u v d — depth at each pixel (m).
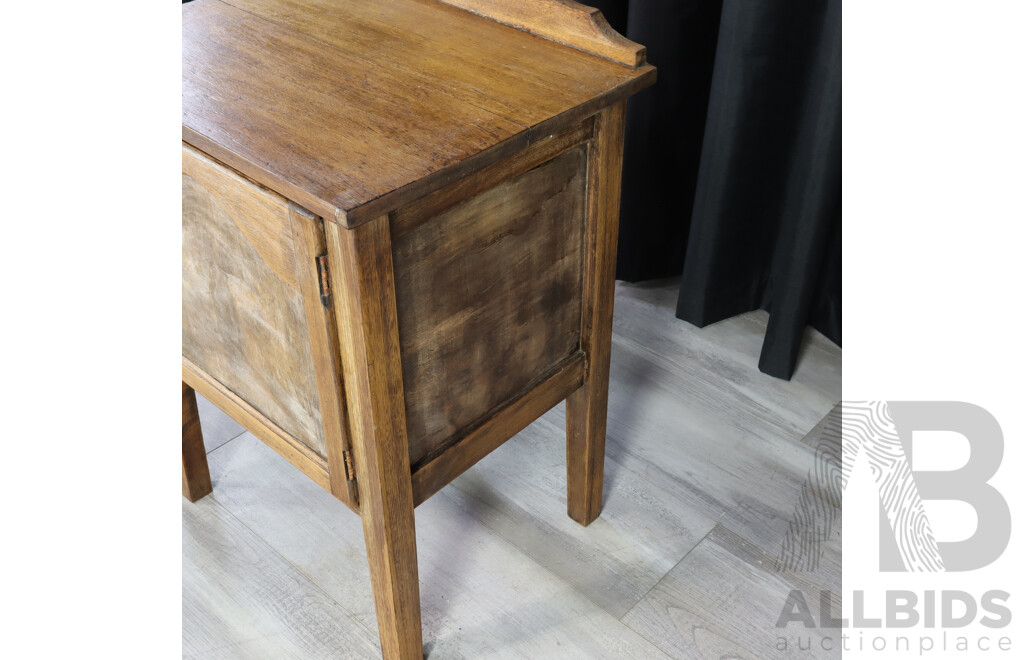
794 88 1.54
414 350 0.95
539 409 1.18
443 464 1.06
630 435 1.57
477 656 1.21
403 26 1.14
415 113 0.93
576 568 1.33
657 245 1.90
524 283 1.05
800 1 1.45
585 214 1.09
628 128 1.72
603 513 1.43
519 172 0.96
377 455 0.95
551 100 0.96
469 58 1.06
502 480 1.49
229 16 1.16
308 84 0.99
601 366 1.24
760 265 1.79
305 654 1.22
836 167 1.47
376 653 1.22
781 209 1.70
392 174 0.83
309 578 1.33
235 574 1.33
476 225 0.94
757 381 1.70
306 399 1.00
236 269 0.98
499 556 1.35
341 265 0.83
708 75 1.72
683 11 1.61
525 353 1.12
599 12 1.07
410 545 1.06
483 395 1.08
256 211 0.89
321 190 0.80
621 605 1.28
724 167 1.61
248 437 1.57
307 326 0.92
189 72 1.01
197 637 1.24
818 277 1.63
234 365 1.10
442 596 1.29
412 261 0.89
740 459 1.52
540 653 1.21
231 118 0.92
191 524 1.41
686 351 1.77
